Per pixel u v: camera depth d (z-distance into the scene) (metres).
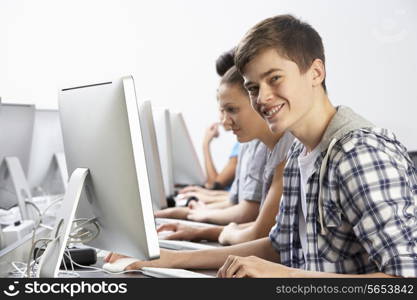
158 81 5.00
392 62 4.66
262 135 2.06
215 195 3.19
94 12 4.74
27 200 2.06
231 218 2.42
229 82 2.04
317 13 4.76
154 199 2.03
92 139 1.27
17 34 4.49
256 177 2.40
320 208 1.34
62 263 1.59
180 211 2.55
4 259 1.52
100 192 1.29
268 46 1.30
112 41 4.84
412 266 1.12
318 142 1.37
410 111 4.63
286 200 1.57
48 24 4.58
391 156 1.23
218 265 1.61
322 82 1.37
